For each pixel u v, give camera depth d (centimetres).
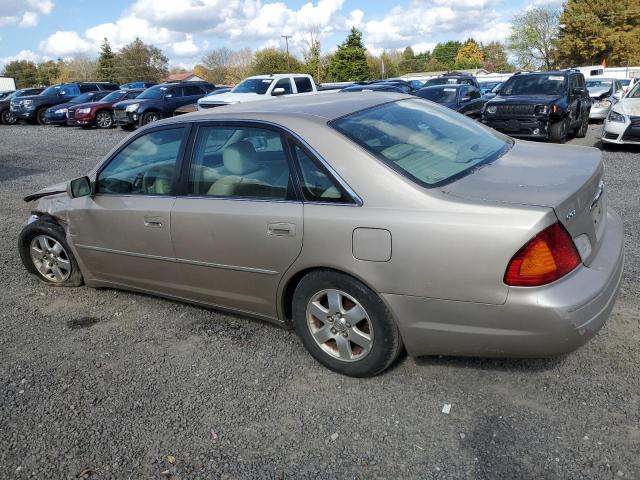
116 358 372
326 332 329
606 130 1115
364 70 5806
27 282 516
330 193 310
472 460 258
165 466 268
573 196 276
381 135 330
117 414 310
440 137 352
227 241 350
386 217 288
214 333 399
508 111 1220
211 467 266
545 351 271
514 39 6675
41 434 296
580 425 275
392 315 300
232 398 319
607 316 279
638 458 251
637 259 479
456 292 276
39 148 1577
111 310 447
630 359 325
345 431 285
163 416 306
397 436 278
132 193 409
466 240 269
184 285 393
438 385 316
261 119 345
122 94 2309
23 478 265
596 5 5838
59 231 471
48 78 9419
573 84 1305
